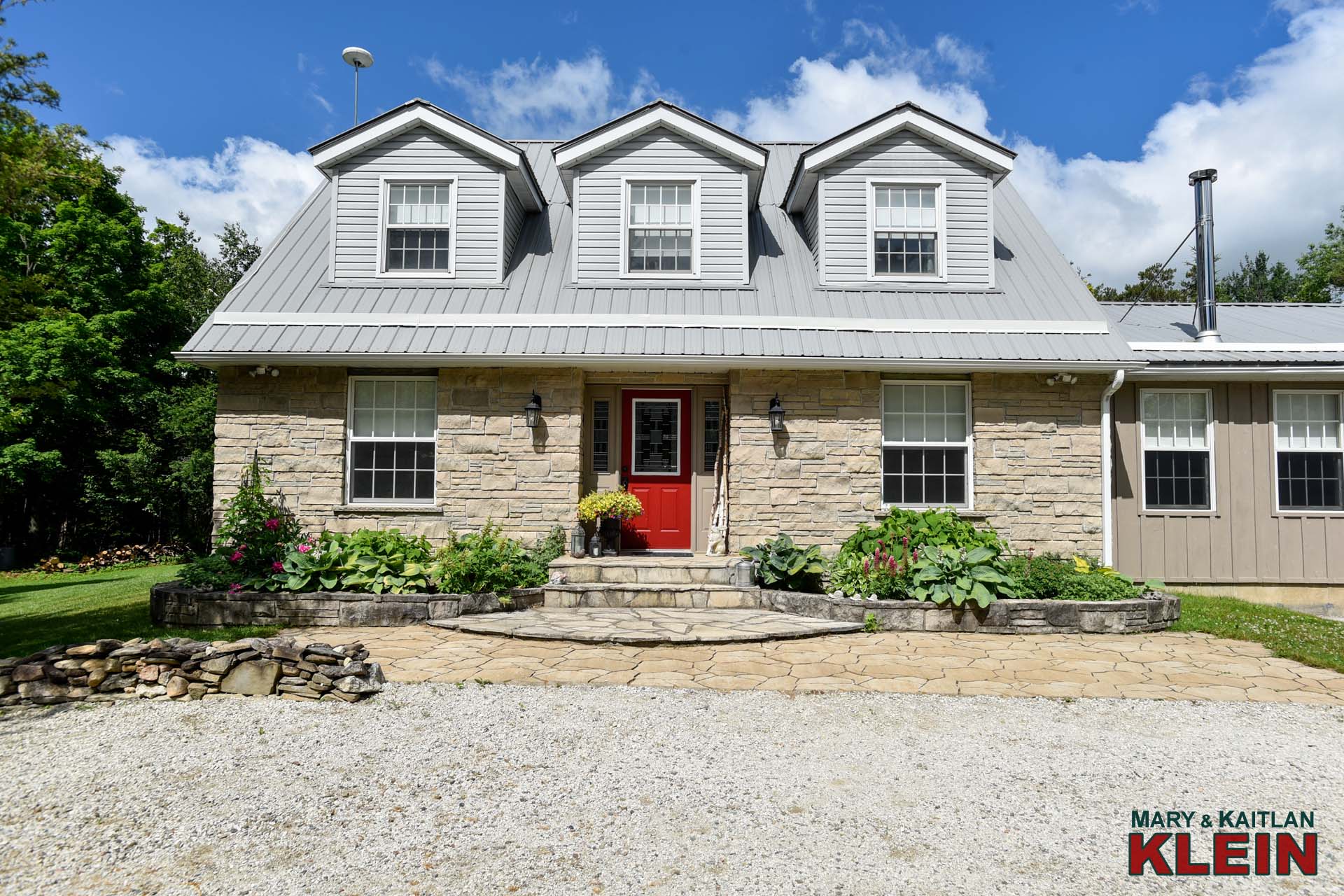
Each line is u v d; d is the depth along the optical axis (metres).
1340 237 30.48
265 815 3.71
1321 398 10.48
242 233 29.62
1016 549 9.80
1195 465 10.41
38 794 3.95
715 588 8.64
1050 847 3.45
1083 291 10.84
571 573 9.03
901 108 10.73
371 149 10.82
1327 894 3.09
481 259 10.67
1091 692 5.79
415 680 5.96
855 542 8.92
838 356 9.47
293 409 9.84
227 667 5.61
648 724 5.02
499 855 3.32
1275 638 7.41
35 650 6.77
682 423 10.61
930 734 4.90
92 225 19.22
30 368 17.00
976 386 9.98
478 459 9.87
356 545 8.52
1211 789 4.11
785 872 3.19
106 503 18.17
